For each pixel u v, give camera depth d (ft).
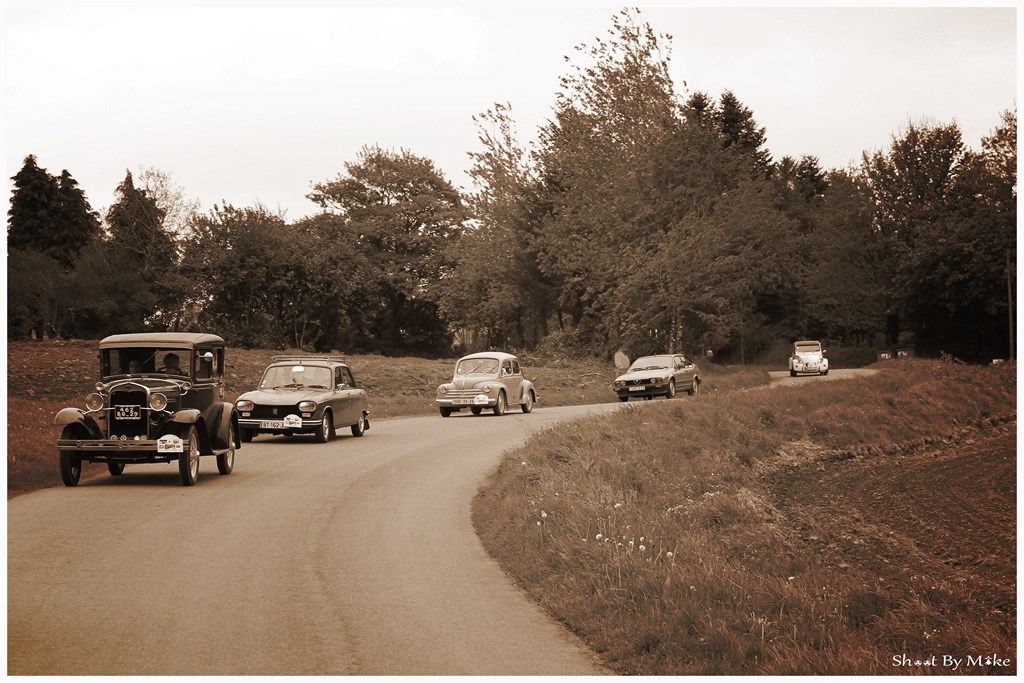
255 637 24.25
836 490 71.20
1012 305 213.05
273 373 75.00
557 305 203.41
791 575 39.50
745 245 180.55
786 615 28.27
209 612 26.43
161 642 23.62
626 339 173.27
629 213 171.12
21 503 42.55
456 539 37.99
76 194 241.35
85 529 37.11
